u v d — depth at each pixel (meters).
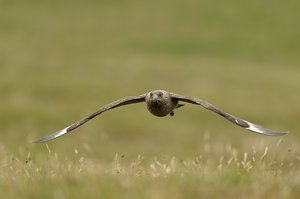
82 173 13.59
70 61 59.12
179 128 36.31
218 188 12.14
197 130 36.38
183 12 79.75
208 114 39.47
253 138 34.03
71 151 26.45
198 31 74.56
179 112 39.38
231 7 81.12
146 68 57.22
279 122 39.56
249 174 13.27
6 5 79.25
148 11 80.06
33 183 12.63
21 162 15.20
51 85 45.72
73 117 38.59
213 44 71.31
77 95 43.94
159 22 76.81
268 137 33.72
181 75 54.66
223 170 13.73
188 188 12.04
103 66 57.28
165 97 13.05
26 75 50.22
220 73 56.66
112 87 46.81
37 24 73.81
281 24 76.62
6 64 55.28
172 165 14.38
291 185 12.41
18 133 34.31
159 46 69.94
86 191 11.85
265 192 11.81
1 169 14.59
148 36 72.69
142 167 14.84
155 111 13.20
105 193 11.71
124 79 50.97
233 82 52.31
